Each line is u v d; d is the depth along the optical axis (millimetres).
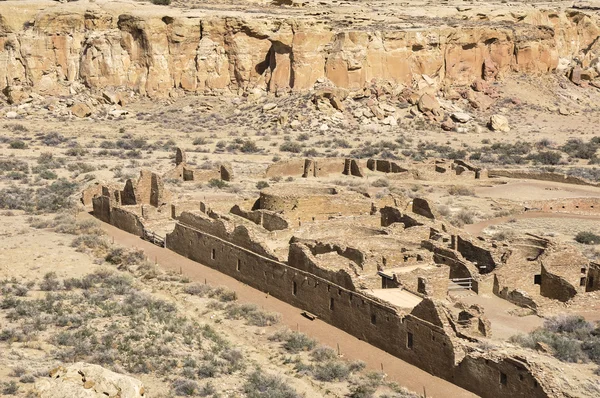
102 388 28500
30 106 126438
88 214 75938
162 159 100375
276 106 125875
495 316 48781
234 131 119125
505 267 52719
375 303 45031
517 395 36906
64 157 99750
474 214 79375
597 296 50125
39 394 28188
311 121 121188
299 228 59969
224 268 58406
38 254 60531
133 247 64062
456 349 40219
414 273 48750
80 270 57469
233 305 51750
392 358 43688
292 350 44969
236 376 40625
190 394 37531
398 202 69125
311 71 129875
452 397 39000
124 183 83250
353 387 40281
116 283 54594
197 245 61156
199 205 69750
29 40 132375
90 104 127562
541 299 50250
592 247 69312
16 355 39594
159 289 54844
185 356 42188
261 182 86312
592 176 99000
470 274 52625
